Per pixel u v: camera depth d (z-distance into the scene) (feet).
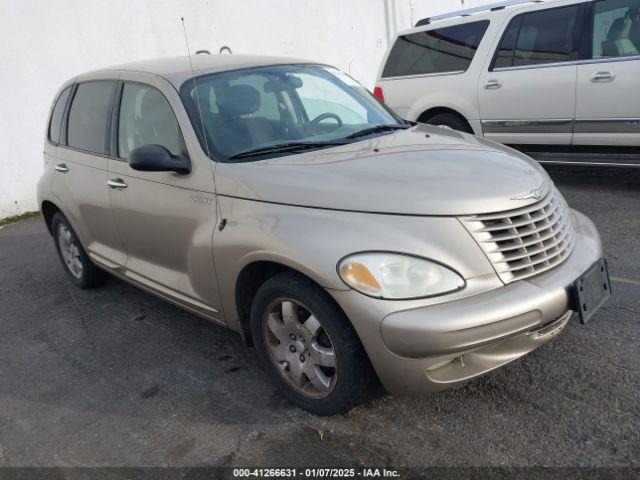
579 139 20.86
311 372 9.96
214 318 11.73
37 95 26.07
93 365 12.91
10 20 24.93
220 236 10.57
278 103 12.71
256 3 31.78
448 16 24.76
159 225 12.22
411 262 8.66
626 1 19.56
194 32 29.89
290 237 9.37
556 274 9.46
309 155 11.13
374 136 12.42
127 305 15.85
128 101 13.57
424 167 10.16
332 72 14.76
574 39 20.57
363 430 9.78
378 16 37.37
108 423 10.79
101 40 27.25
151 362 12.74
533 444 9.07
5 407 11.71
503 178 9.87
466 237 8.93
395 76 25.88
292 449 9.53
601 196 20.57
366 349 8.82
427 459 9.01
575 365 10.85
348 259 8.77
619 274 14.38
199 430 10.28
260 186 10.27
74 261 17.15
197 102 11.98
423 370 8.71
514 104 22.08
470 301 8.63
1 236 24.02
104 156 14.05
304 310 9.91
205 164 11.17
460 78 23.52
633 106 19.34
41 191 16.83
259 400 10.93
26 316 15.93
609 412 9.56
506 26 22.27
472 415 9.87
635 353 11.02
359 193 9.39
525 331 8.92
